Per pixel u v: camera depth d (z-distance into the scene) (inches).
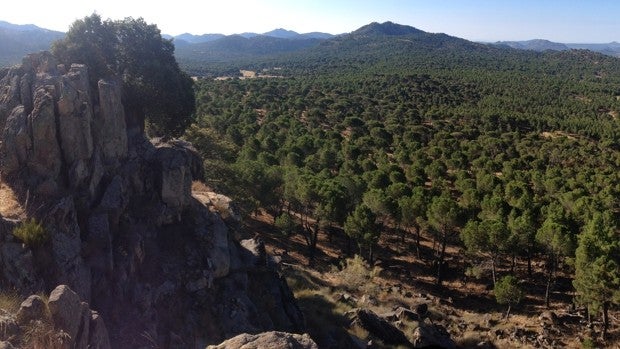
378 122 4916.3
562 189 2721.5
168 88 997.8
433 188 2527.1
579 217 2057.1
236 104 5364.2
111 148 794.2
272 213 2297.0
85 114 729.6
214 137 2191.2
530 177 3115.2
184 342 658.8
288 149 3171.8
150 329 633.0
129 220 754.2
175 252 778.8
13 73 771.4
